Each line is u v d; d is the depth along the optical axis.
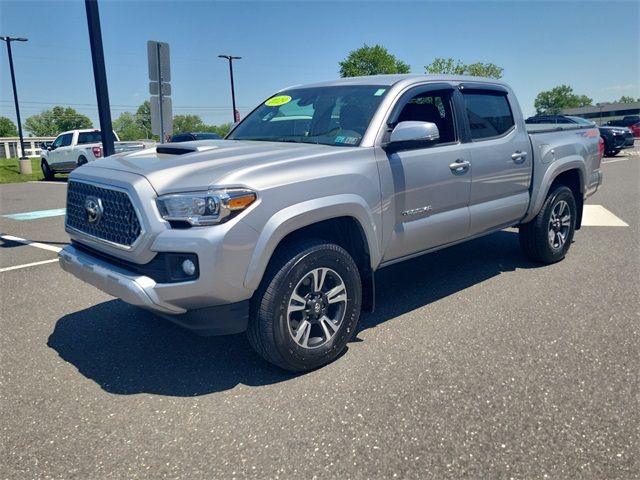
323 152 3.73
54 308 5.03
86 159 19.12
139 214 3.21
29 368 3.80
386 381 3.49
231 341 4.20
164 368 3.77
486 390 3.34
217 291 3.18
